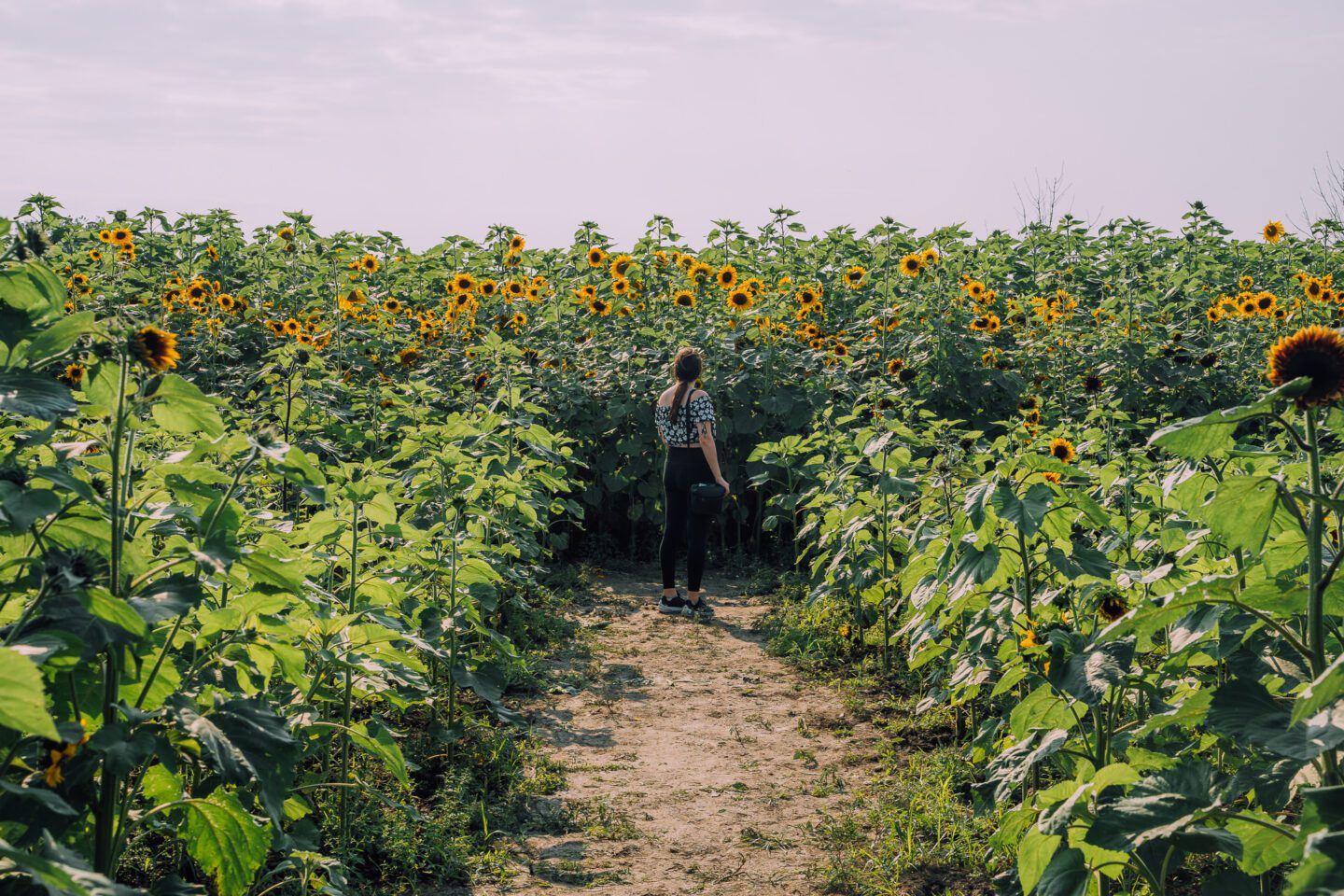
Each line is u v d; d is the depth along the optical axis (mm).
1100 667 3170
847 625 7516
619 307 11703
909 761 5691
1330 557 2730
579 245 13516
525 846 4781
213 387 10188
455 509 6238
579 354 11211
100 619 2520
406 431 7145
